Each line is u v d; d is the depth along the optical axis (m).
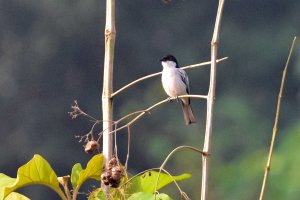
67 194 4.45
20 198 4.53
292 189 14.13
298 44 24.38
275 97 24.20
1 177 4.54
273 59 25.69
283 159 14.87
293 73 24.25
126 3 26.27
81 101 25.02
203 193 4.22
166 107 24.23
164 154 22.94
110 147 4.47
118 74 25.53
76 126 23.91
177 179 4.65
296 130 15.57
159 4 26.44
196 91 25.25
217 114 23.09
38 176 4.40
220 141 21.84
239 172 16.70
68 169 23.20
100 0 25.77
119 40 25.88
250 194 15.43
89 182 14.66
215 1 26.69
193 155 20.95
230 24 26.64
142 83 25.28
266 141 21.92
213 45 4.38
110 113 4.55
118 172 4.31
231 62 25.72
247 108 23.73
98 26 25.72
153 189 4.61
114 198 4.40
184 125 23.56
